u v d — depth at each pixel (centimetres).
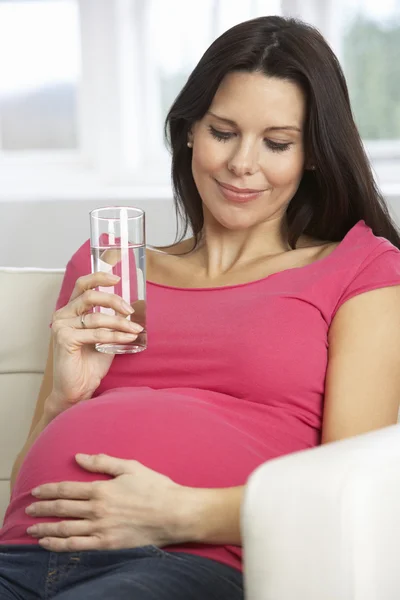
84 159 439
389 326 198
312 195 223
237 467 181
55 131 439
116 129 432
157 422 185
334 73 209
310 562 126
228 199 210
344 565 124
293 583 127
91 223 192
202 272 222
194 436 183
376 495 127
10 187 436
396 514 131
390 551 130
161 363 204
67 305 200
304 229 226
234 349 198
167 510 168
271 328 199
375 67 416
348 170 216
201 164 211
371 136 421
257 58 203
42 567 173
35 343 236
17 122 439
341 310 201
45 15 431
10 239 406
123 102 431
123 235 189
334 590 125
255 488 130
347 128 212
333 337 200
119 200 397
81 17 426
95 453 183
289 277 208
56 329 201
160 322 207
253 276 214
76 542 170
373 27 413
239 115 204
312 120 207
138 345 194
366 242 210
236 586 165
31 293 239
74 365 201
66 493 174
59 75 435
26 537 181
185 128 226
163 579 157
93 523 170
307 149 211
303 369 196
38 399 222
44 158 440
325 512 125
